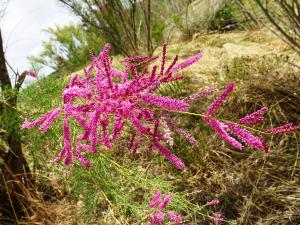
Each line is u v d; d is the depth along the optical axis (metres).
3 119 0.37
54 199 0.44
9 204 0.42
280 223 0.40
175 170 0.46
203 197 0.43
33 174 0.44
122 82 0.24
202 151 0.47
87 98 0.22
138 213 0.34
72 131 0.33
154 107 0.24
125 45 0.86
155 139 0.23
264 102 0.52
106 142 0.23
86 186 0.35
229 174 0.45
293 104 0.52
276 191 0.43
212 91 0.22
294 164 0.45
